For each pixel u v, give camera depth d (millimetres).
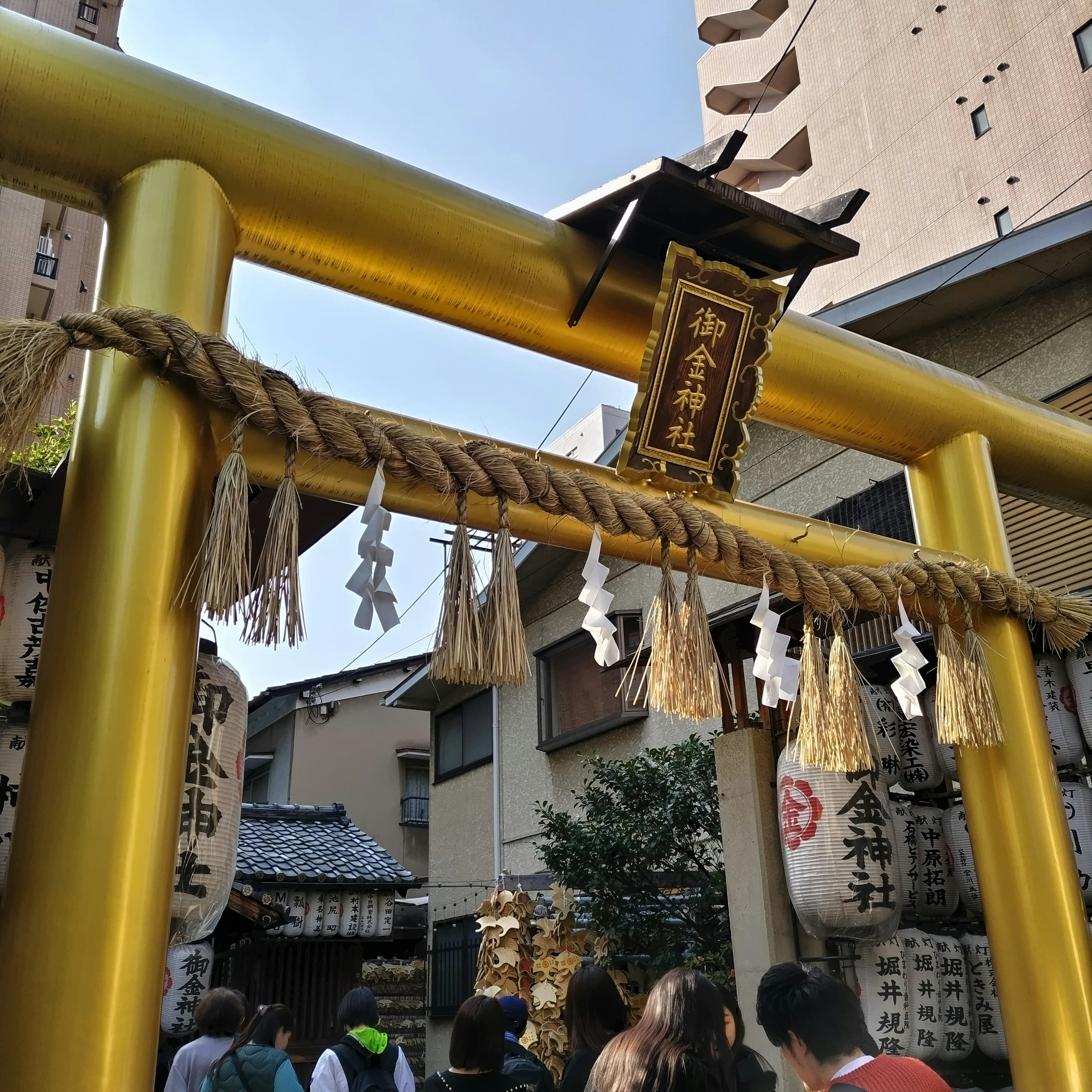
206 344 1992
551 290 2756
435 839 11344
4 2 14250
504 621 2162
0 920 1677
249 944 7625
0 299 13625
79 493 1918
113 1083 1599
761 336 2875
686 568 2740
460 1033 2996
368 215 2473
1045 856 3051
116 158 2195
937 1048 3965
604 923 6125
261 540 2773
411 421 2451
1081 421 3914
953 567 3148
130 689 1789
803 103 22844
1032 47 18109
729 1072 1884
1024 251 6570
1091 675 4227
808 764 2783
